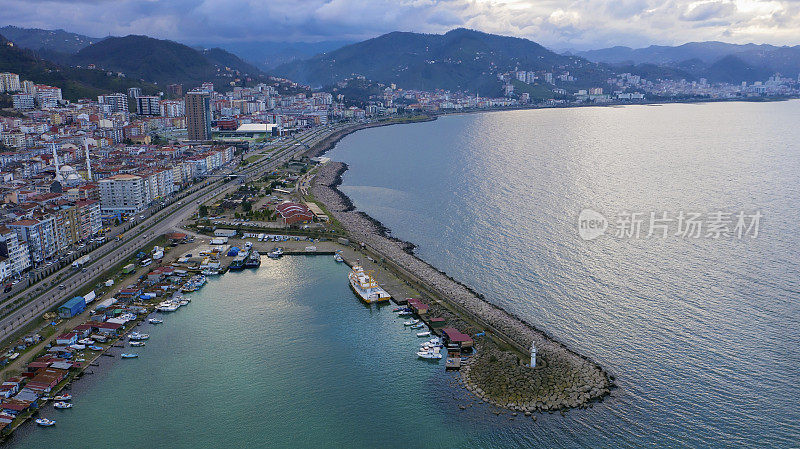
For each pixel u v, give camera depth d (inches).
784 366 6648.6
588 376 6466.5
